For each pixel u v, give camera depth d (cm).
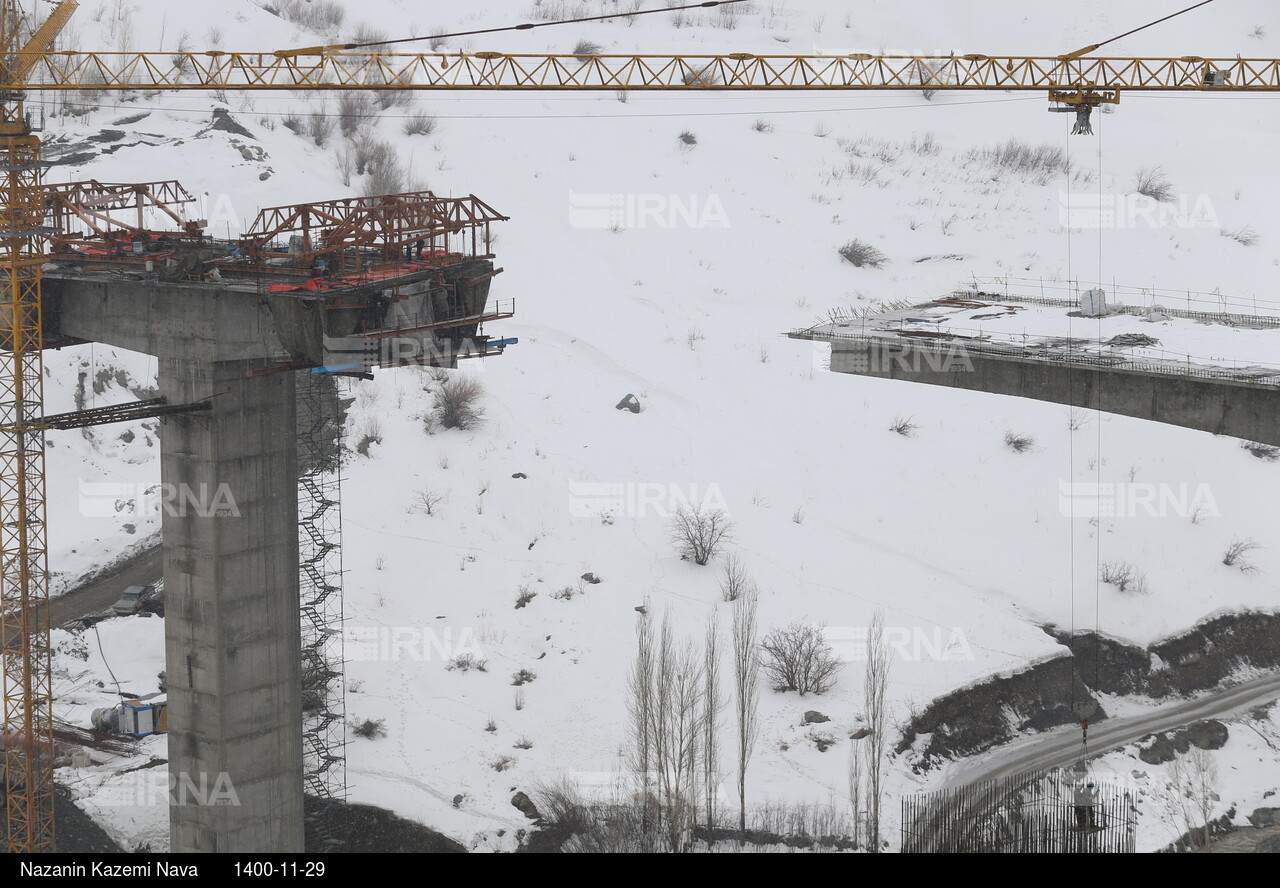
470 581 8094
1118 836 6569
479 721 7081
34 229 6525
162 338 6250
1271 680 8119
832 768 6838
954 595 8175
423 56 7500
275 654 6384
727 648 7569
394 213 6347
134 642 7675
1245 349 6850
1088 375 6588
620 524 8531
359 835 6488
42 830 6353
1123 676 7894
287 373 6331
